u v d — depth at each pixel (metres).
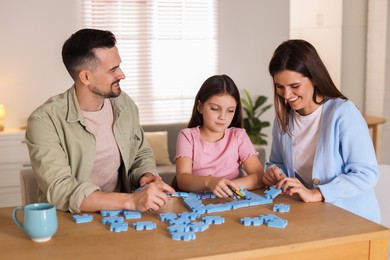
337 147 1.90
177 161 2.07
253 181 2.01
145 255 1.34
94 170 2.03
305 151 2.00
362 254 1.52
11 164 4.32
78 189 1.71
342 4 6.21
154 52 5.08
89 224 1.59
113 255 1.35
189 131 2.10
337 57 6.36
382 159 6.09
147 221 1.59
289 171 2.05
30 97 4.69
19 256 1.35
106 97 1.95
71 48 1.88
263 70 5.34
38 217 1.42
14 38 4.59
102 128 2.02
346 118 1.87
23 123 4.69
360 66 6.40
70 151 1.92
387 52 6.02
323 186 1.81
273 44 5.34
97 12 4.85
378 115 6.20
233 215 1.66
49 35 4.68
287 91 1.84
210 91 1.99
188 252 1.36
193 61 5.19
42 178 1.79
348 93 6.40
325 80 1.87
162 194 1.66
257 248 1.38
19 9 4.57
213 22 5.18
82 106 1.97
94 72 1.88
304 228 1.54
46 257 1.34
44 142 1.84
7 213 1.71
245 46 5.27
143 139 2.22
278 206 1.72
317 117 1.95
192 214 1.65
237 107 2.13
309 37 6.93
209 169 2.07
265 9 5.28
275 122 2.14
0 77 4.59
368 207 1.94
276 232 1.50
